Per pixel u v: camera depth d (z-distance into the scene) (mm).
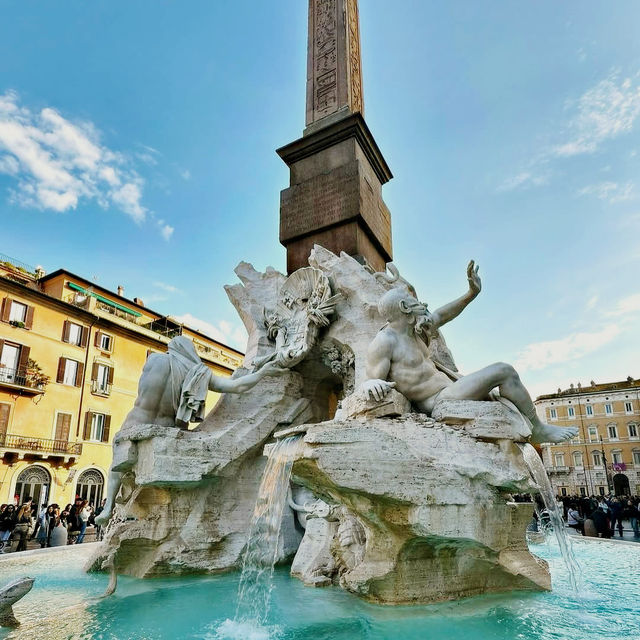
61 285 33312
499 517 4969
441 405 5477
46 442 28453
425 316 6082
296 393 8852
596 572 7281
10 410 27516
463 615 4566
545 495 6027
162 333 38625
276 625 4570
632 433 54750
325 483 4809
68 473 29266
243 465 7918
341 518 6242
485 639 4035
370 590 4926
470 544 4738
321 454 4445
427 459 4676
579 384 62344
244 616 4895
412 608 4719
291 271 10125
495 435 5156
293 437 5035
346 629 4398
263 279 10312
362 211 9773
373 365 5871
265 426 8172
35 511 27625
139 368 34750
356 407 5609
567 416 58844
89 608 5383
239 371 8680
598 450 56125
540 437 5977
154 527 7031
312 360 9086
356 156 10109
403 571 4785
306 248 10094
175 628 4656
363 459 4488
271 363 8570
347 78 11664
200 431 7680
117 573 7141
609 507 17547
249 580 6352
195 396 7730
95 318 32188
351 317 8406
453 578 4996
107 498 7277
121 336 33906
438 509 4531
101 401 31938
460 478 4723
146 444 7066
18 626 4762
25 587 4910
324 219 9945
